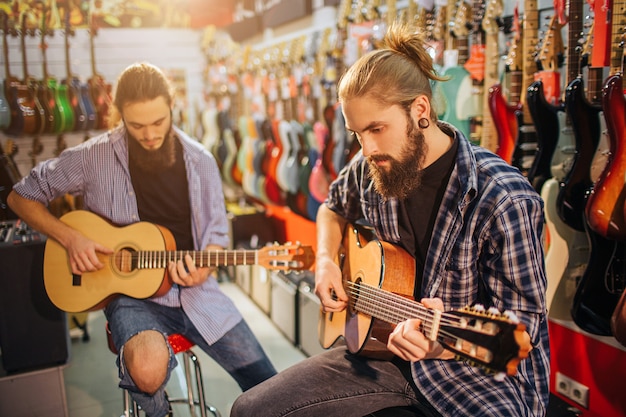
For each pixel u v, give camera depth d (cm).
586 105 183
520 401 142
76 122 364
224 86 467
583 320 193
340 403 162
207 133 466
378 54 147
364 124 144
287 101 379
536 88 192
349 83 145
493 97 210
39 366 246
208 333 214
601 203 172
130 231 211
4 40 353
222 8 479
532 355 146
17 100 345
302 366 175
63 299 210
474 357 122
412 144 146
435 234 156
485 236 146
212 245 220
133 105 195
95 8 444
